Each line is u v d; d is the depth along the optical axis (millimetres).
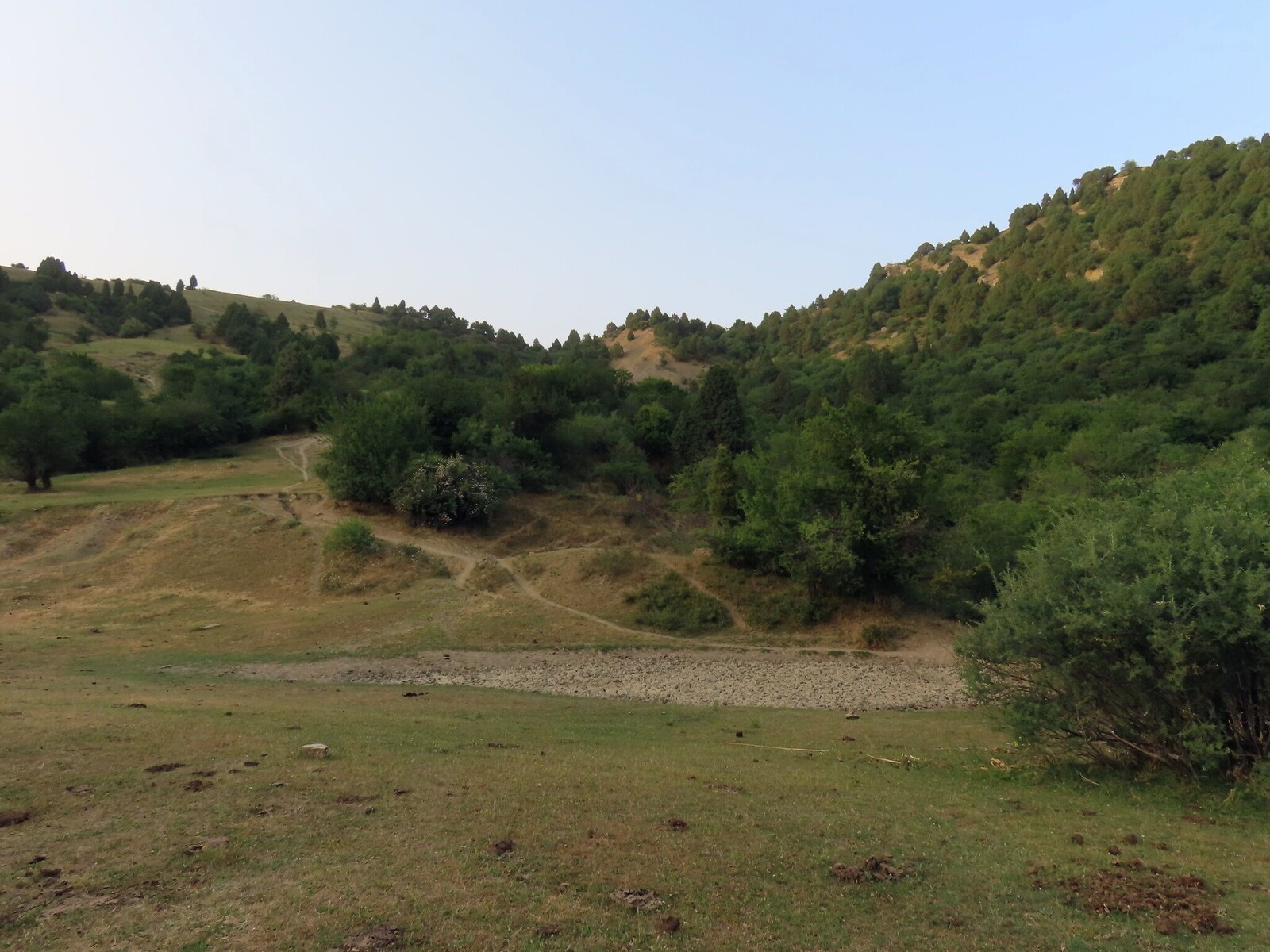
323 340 131500
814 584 35312
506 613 34406
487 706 19734
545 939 5797
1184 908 6629
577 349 185500
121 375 88750
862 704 23859
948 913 6547
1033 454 57844
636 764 12055
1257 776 10461
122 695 17141
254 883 6613
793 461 39625
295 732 12938
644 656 30719
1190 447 54062
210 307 171125
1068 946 5973
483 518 47344
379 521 46344
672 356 175125
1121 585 11008
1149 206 144250
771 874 7254
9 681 19203
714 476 41875
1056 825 9242
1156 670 11109
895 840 8438
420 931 5816
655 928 6043
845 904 6676
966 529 35688
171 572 38312
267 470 62000
